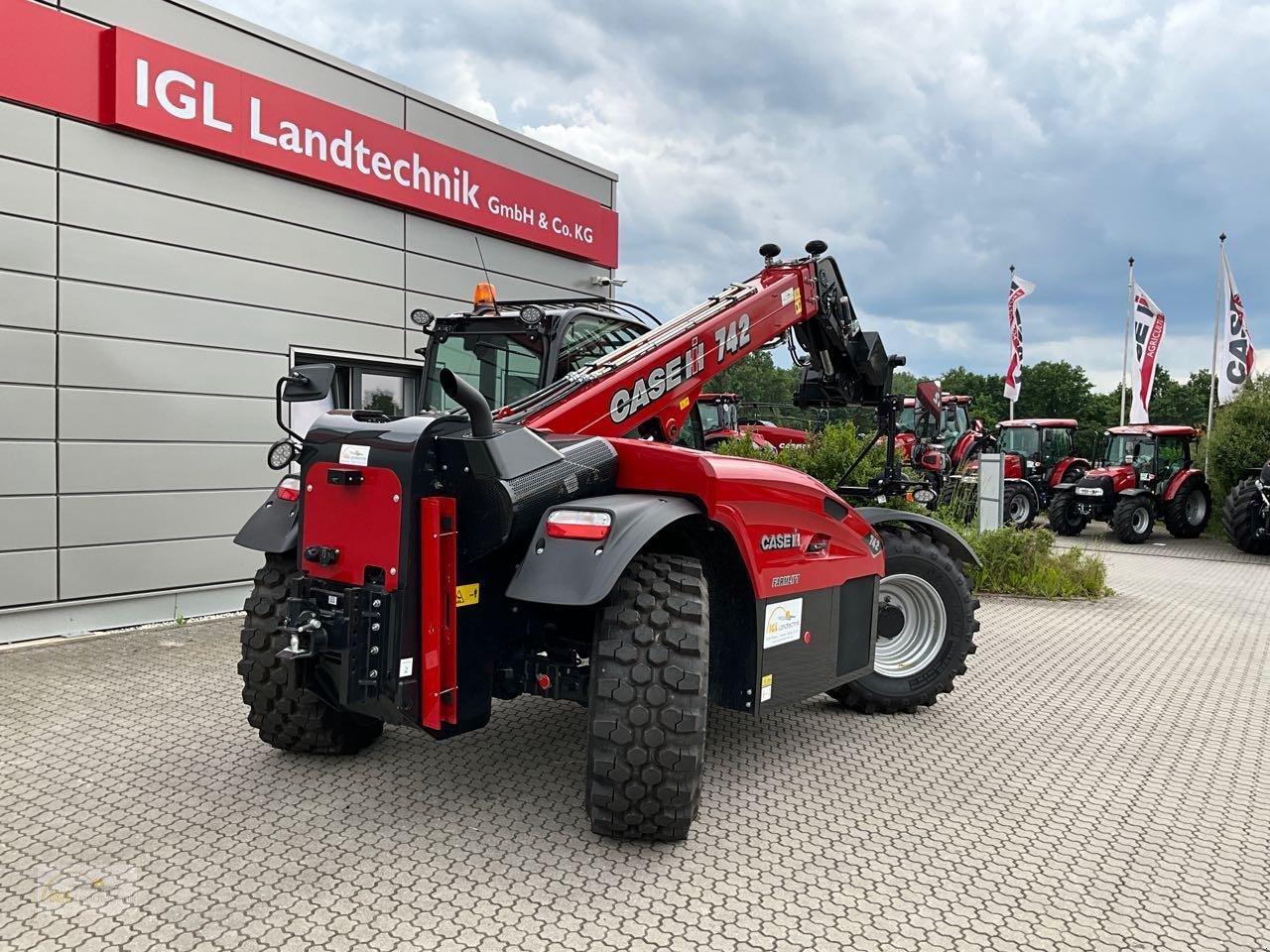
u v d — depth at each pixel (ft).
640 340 14.32
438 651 9.11
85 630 20.20
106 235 20.21
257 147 22.70
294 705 11.30
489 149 29.91
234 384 22.81
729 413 51.65
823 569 12.04
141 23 20.54
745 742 13.19
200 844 9.27
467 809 10.25
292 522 11.02
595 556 8.80
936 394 18.17
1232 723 14.52
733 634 10.98
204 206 22.03
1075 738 13.67
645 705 8.95
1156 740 13.61
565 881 8.59
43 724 13.28
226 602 22.81
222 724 13.30
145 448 21.07
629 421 13.55
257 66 22.93
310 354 24.77
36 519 19.29
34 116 18.97
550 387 13.19
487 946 7.43
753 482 10.73
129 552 20.85
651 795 8.98
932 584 14.70
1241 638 21.74
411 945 7.41
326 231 24.89
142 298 20.90
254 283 23.17
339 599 9.60
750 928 7.83
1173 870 9.24
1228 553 42.70
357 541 9.46
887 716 14.66
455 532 9.15
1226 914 8.33
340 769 11.50
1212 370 58.34
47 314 19.33
